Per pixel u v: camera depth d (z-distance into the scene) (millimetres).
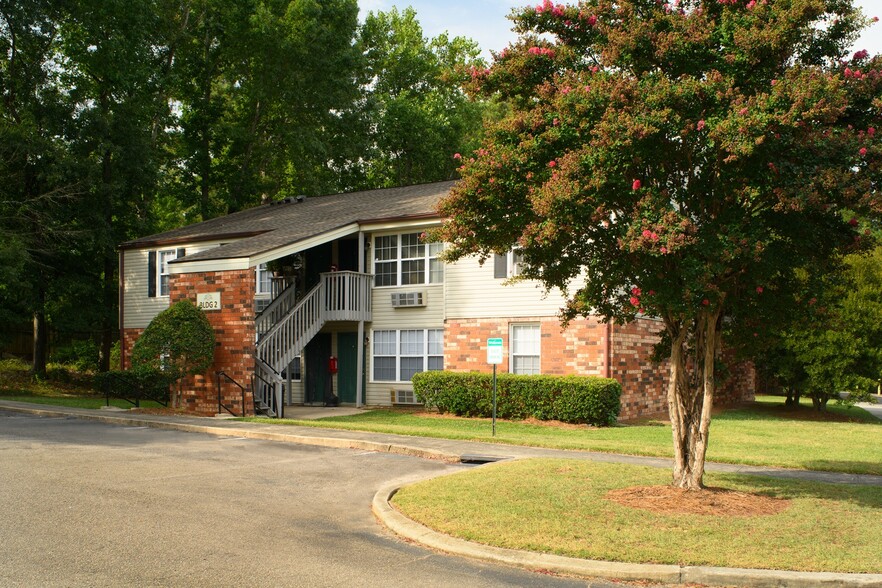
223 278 19938
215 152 39688
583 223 8477
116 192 30922
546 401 19453
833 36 9102
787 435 17953
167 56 36406
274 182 41312
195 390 20125
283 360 21203
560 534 7590
